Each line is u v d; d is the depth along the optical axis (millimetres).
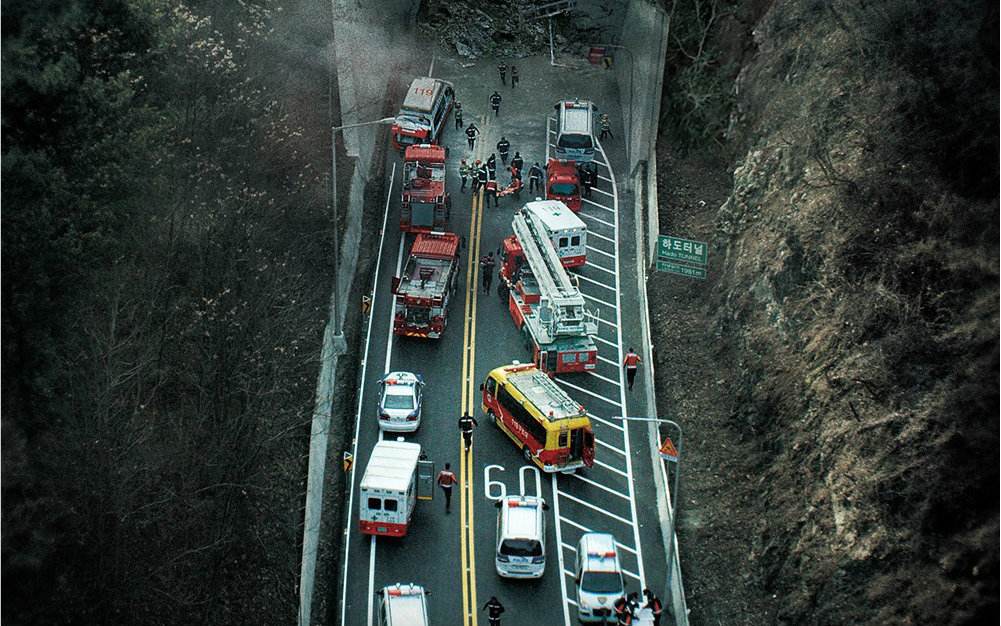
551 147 86500
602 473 56969
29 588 42469
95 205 52281
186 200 57938
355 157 77562
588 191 79312
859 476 47812
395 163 81500
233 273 57625
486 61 98375
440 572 51219
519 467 56875
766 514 52125
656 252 62469
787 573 49219
